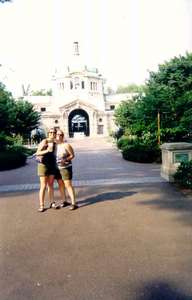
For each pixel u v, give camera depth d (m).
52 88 86.00
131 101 44.88
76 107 80.44
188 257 5.93
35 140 53.62
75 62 85.00
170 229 7.45
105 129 81.06
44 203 10.19
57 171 9.39
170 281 5.09
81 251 6.38
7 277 5.41
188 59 30.97
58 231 7.58
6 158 20.70
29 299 4.70
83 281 5.18
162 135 24.98
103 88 88.56
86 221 8.24
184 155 13.30
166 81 30.88
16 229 7.82
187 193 10.91
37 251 6.45
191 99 25.20
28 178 16.08
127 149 24.53
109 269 5.57
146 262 5.79
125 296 4.70
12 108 38.78
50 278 5.32
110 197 10.68
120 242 6.78
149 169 18.11
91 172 17.25
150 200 10.11
